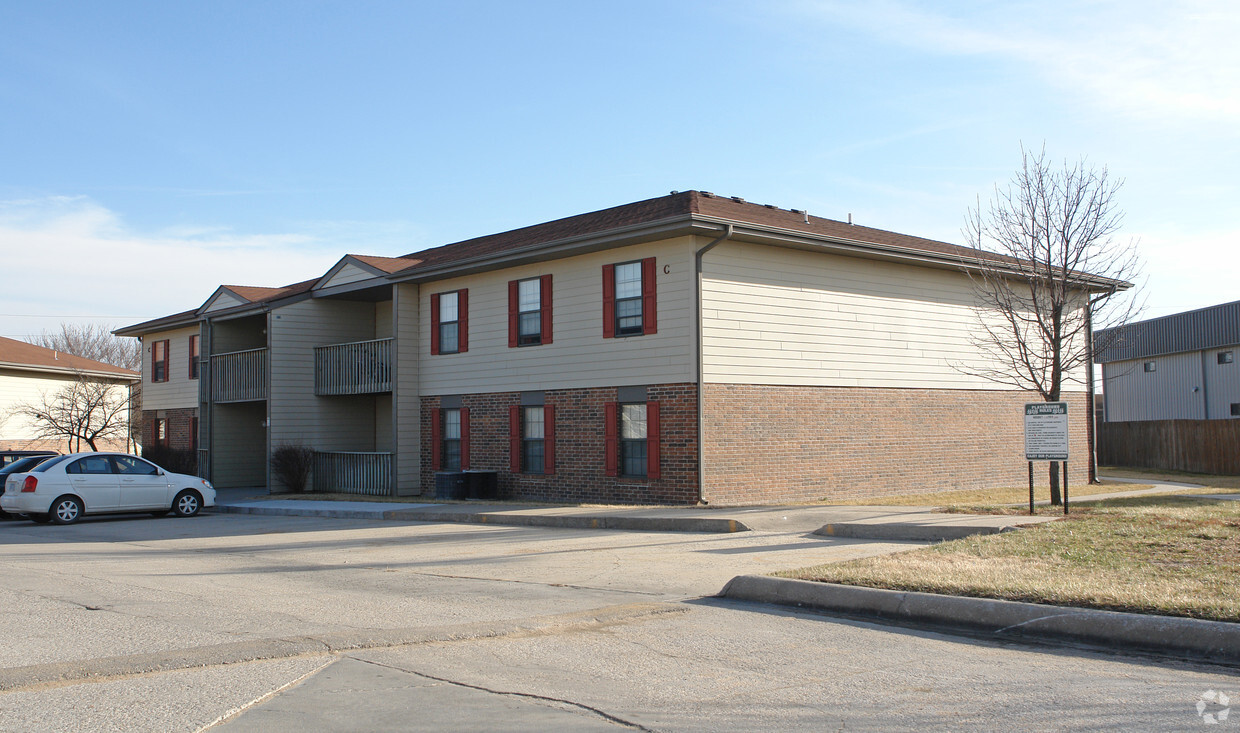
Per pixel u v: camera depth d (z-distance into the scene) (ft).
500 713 18.85
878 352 74.64
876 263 75.10
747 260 67.00
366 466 86.63
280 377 91.40
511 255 72.69
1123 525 41.93
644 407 67.05
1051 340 62.95
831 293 71.92
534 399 74.28
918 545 43.78
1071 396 88.22
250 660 23.29
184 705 19.51
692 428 63.52
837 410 71.51
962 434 80.18
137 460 71.46
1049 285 62.39
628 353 67.72
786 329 68.85
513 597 32.27
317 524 63.98
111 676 21.89
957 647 24.44
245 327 108.06
